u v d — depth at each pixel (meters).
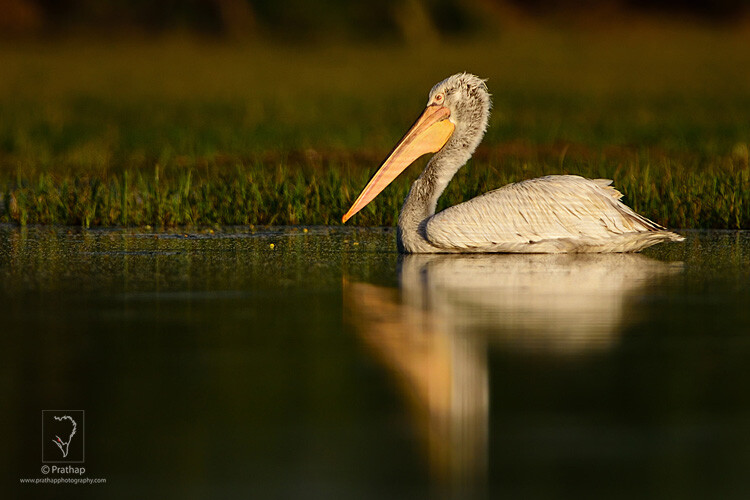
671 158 25.41
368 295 11.87
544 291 12.05
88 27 80.75
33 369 8.93
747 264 13.99
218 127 33.62
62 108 40.31
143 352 9.45
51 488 6.68
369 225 18.59
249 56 69.81
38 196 19.84
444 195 18.98
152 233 17.44
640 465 6.89
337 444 7.26
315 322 10.55
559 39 80.69
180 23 80.25
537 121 34.28
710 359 9.16
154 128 33.91
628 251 14.95
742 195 18.83
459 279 12.82
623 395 8.20
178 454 7.12
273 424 7.62
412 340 9.83
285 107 40.31
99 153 27.72
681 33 85.38
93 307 11.27
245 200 19.55
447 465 6.91
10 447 7.27
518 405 7.99
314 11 79.62
